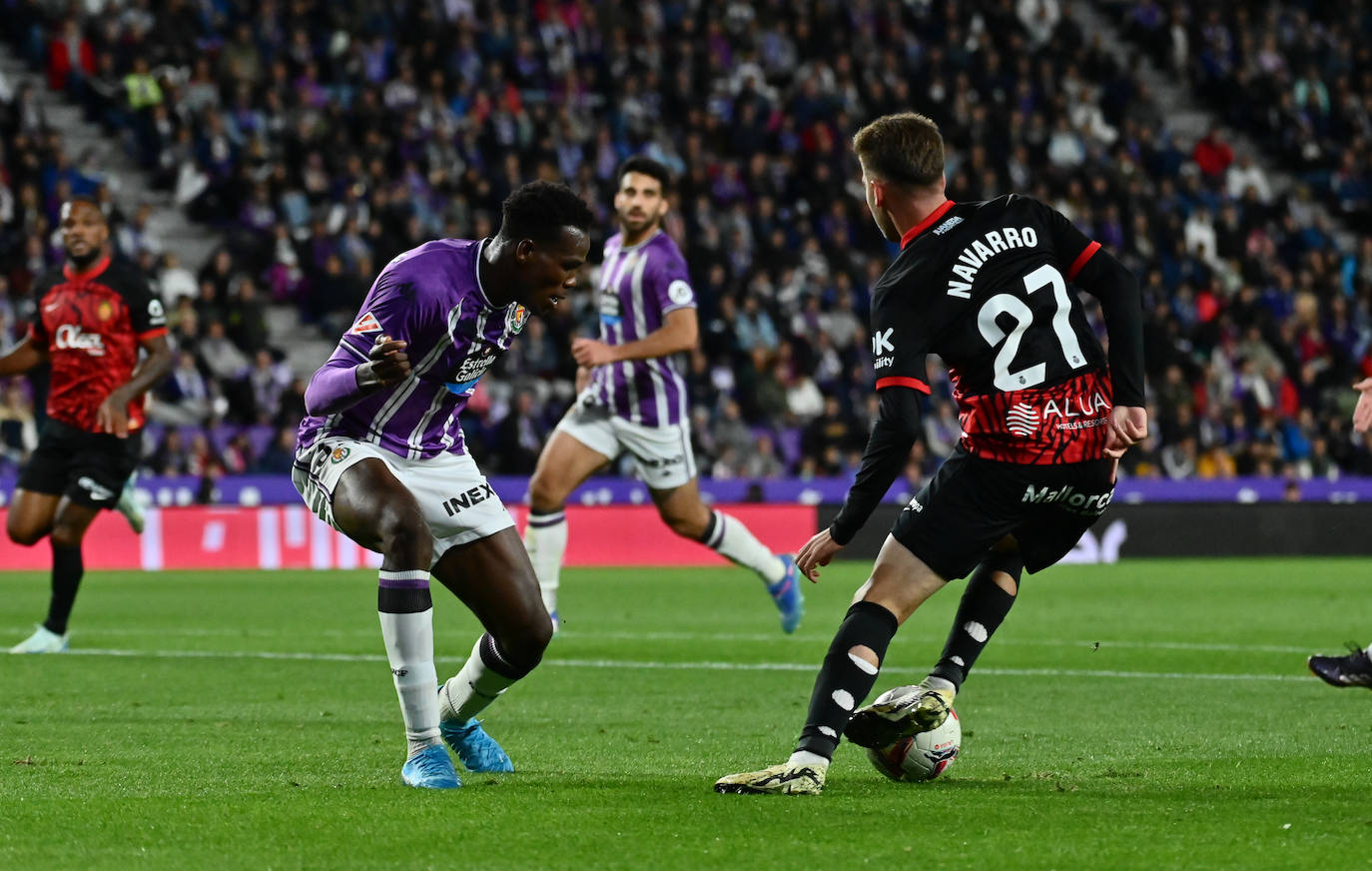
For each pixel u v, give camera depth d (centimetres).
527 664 1698
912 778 1634
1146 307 8656
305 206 7675
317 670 2861
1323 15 11031
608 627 3838
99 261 3097
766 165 8719
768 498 7081
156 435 6512
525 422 6856
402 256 1631
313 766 1745
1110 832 1320
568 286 1638
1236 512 7138
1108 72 10119
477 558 1688
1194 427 7938
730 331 7731
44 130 7262
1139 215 9100
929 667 3006
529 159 8212
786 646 3381
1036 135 9456
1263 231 9469
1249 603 4625
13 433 6309
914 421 1494
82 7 8356
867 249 8825
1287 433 8188
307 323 7388
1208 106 10781
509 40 8800
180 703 2381
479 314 1630
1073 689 2633
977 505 1580
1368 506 7269
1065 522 1647
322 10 8494
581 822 1366
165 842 1290
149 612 4212
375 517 1603
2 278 6719
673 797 1507
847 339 8225
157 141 7800
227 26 8312
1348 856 1221
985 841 1280
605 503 7012
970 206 1583
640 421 3316
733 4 9600
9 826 1359
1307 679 2791
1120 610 4378
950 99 9475
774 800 1489
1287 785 1603
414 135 8062
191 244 7838
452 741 1744
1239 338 8731
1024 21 10431
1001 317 1546
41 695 2473
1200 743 1978
